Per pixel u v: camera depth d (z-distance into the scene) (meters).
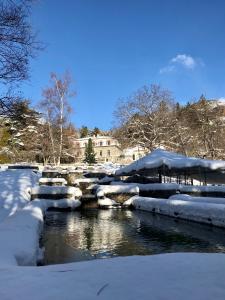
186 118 51.03
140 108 47.59
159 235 13.32
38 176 31.14
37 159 56.81
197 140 49.50
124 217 19.17
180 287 3.99
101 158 83.88
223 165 24.61
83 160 70.56
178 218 17.78
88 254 10.11
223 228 14.30
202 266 4.92
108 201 23.95
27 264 6.51
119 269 4.84
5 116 14.21
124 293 3.84
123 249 10.83
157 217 19.02
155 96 47.94
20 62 12.85
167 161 26.08
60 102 47.91
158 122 47.19
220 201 17.11
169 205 18.80
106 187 24.67
